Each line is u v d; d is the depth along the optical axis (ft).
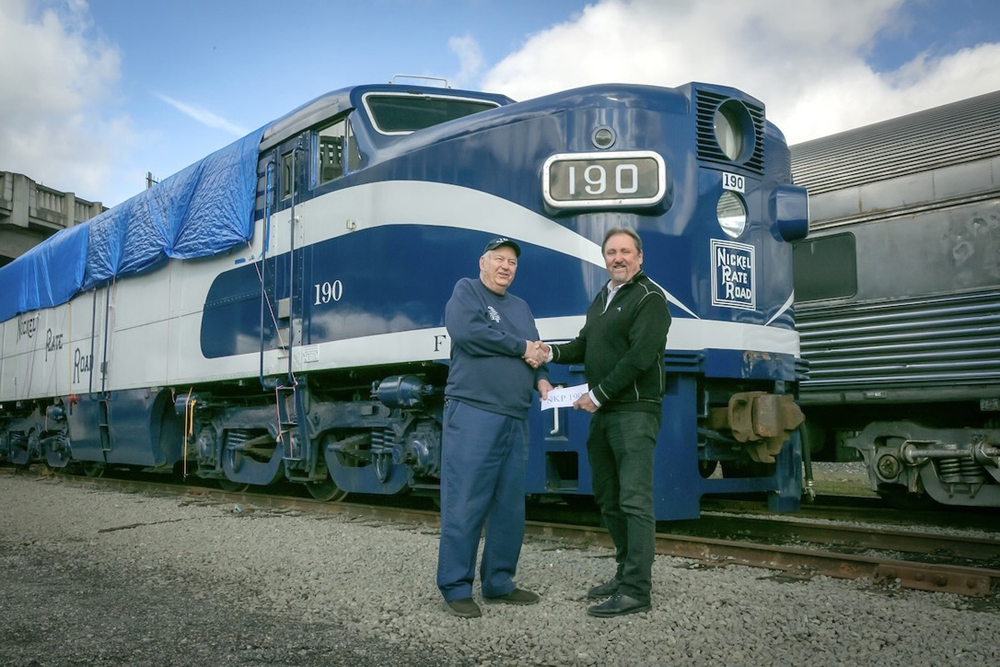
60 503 29.40
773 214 20.80
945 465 24.26
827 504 27.94
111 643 12.02
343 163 23.98
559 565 16.21
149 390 32.65
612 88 19.12
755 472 21.09
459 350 13.50
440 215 21.02
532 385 13.71
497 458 13.23
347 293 22.95
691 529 21.42
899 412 26.32
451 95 25.41
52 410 40.78
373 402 23.58
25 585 15.94
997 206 23.13
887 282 25.09
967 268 23.56
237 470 29.27
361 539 19.65
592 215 18.76
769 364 19.94
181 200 30.35
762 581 14.79
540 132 19.51
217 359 28.25
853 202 26.09
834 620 12.03
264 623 12.94
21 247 87.81
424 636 11.96
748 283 19.85
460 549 12.94
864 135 28.30
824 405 26.16
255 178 26.99
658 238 18.63
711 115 19.69
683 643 11.25
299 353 24.53
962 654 10.45
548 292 19.06
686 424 18.44
